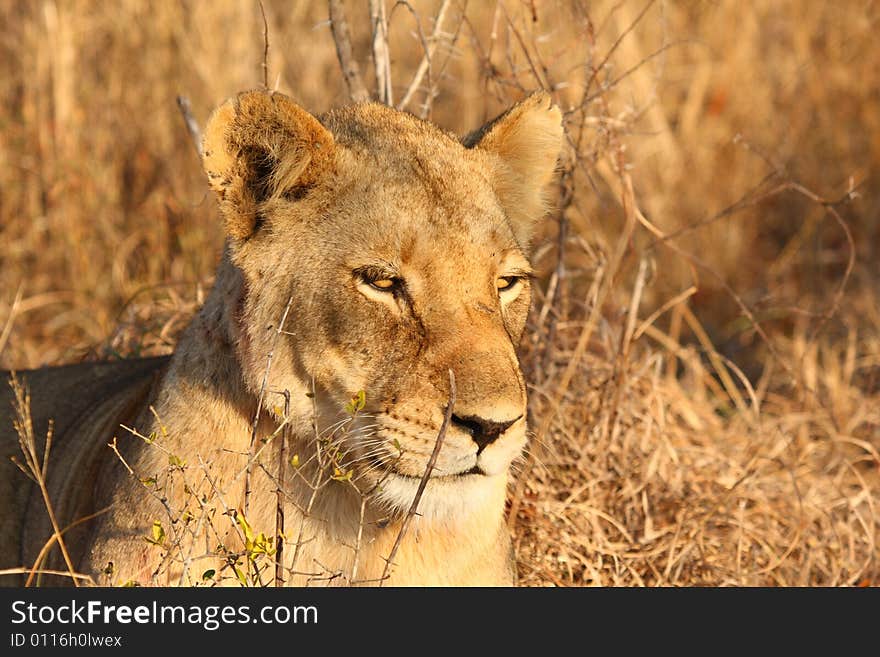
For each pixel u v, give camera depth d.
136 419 7.27
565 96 12.89
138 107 14.09
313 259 6.38
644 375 10.16
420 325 6.24
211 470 6.49
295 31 14.89
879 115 16.30
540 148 7.48
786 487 9.80
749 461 9.91
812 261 14.93
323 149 6.47
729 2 16.56
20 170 13.59
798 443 10.75
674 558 8.70
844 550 9.19
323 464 6.16
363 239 6.32
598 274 9.90
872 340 12.79
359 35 15.09
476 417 6.02
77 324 12.78
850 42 16.78
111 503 6.82
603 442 9.25
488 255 6.45
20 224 13.51
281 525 6.22
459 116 14.95
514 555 7.54
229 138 6.39
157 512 6.52
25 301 12.59
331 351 6.31
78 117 13.64
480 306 6.33
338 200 6.46
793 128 16.20
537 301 10.19
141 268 13.27
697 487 9.38
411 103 11.36
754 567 8.98
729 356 13.32
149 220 13.39
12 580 7.80
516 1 11.57
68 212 13.28
